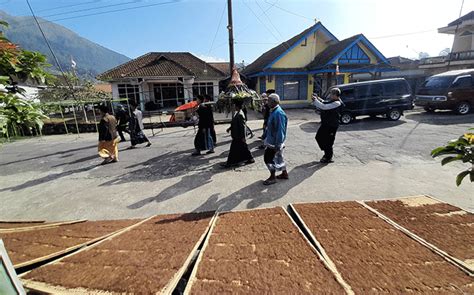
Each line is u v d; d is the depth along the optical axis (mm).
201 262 2113
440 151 2146
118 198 4328
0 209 4164
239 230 2785
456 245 2277
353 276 1862
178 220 3277
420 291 1690
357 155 5984
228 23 11297
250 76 19734
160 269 1999
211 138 6852
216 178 4973
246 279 1865
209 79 19469
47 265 2098
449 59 18234
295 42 18000
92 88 19188
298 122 11891
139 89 18594
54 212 3957
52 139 10789
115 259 2176
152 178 5207
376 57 17609
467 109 10984
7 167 6652
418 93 12258
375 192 3979
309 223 2855
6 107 1204
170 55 22078
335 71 16312
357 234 2529
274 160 4457
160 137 9930
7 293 1320
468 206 3402
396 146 6590
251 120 13672
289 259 2107
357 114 10523
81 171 5969
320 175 4828
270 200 3887
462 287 1715
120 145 8711
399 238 2406
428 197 3561
